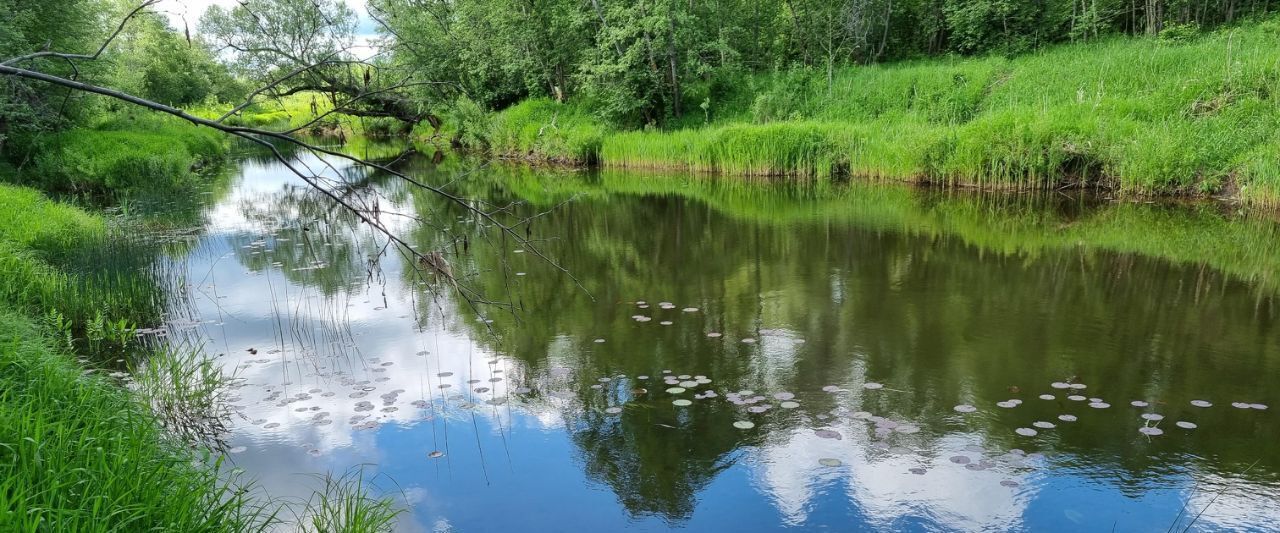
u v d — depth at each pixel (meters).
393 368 5.44
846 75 20.98
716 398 4.76
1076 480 3.65
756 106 20.45
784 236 10.48
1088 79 15.61
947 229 10.62
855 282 7.71
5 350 3.83
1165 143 11.84
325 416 4.59
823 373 5.13
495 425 4.44
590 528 3.39
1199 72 13.66
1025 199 12.73
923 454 3.95
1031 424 4.26
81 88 2.10
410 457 4.06
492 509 3.55
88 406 3.55
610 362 5.46
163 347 5.98
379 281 8.25
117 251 8.81
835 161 16.52
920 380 4.95
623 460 4.00
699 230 11.20
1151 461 3.81
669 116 22.72
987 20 21.31
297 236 11.13
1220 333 5.78
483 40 17.95
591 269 8.70
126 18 2.35
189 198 15.05
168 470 3.07
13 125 10.57
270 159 25.75
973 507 3.46
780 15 24.83
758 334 6.03
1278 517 3.32
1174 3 18.98
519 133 23.67
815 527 3.35
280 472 3.88
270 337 6.23
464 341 6.04
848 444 4.09
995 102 16.62
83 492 2.56
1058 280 7.57
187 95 27.05
